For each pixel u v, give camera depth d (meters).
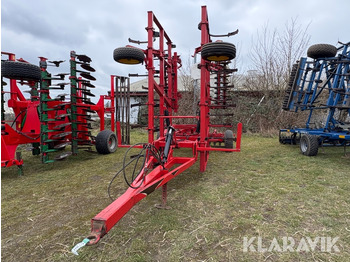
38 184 4.07
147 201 3.22
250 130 11.84
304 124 11.16
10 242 2.34
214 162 5.52
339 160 5.55
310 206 2.99
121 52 4.09
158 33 5.14
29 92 6.59
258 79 13.01
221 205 3.06
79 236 2.42
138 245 2.21
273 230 2.44
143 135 10.85
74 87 5.83
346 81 6.59
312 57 6.93
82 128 6.85
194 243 2.23
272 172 4.57
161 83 5.32
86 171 4.88
